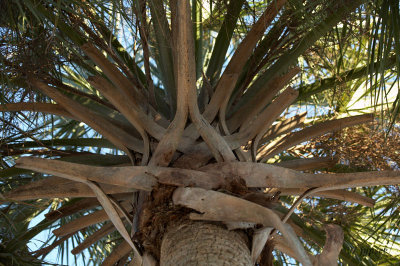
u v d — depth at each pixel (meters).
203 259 2.07
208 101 3.19
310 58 3.98
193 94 2.44
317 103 4.68
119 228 2.37
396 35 2.93
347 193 3.08
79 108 2.86
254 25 2.88
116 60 3.29
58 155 3.58
